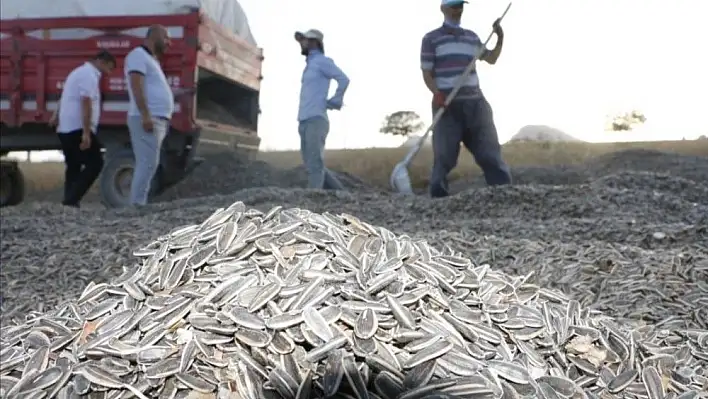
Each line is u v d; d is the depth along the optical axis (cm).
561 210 800
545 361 250
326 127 953
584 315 292
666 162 1300
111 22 1119
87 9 1145
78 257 595
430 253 289
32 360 252
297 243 275
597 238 636
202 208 857
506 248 560
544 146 1720
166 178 1179
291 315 232
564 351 262
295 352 225
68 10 1150
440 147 898
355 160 1756
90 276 551
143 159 906
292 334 228
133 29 1116
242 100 1347
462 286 270
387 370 220
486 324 251
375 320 231
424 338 230
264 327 231
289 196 927
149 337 240
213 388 221
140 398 223
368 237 288
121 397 225
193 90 1102
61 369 239
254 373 222
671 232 623
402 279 256
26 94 1166
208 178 1269
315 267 259
